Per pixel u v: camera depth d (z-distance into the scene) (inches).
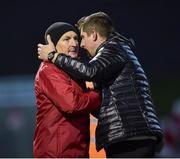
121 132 540.7
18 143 1476.4
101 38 573.6
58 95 544.7
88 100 551.2
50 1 1910.7
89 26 573.6
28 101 1504.7
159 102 1817.2
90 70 542.9
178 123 1491.1
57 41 567.2
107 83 556.1
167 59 1937.7
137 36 1935.3
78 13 1870.1
